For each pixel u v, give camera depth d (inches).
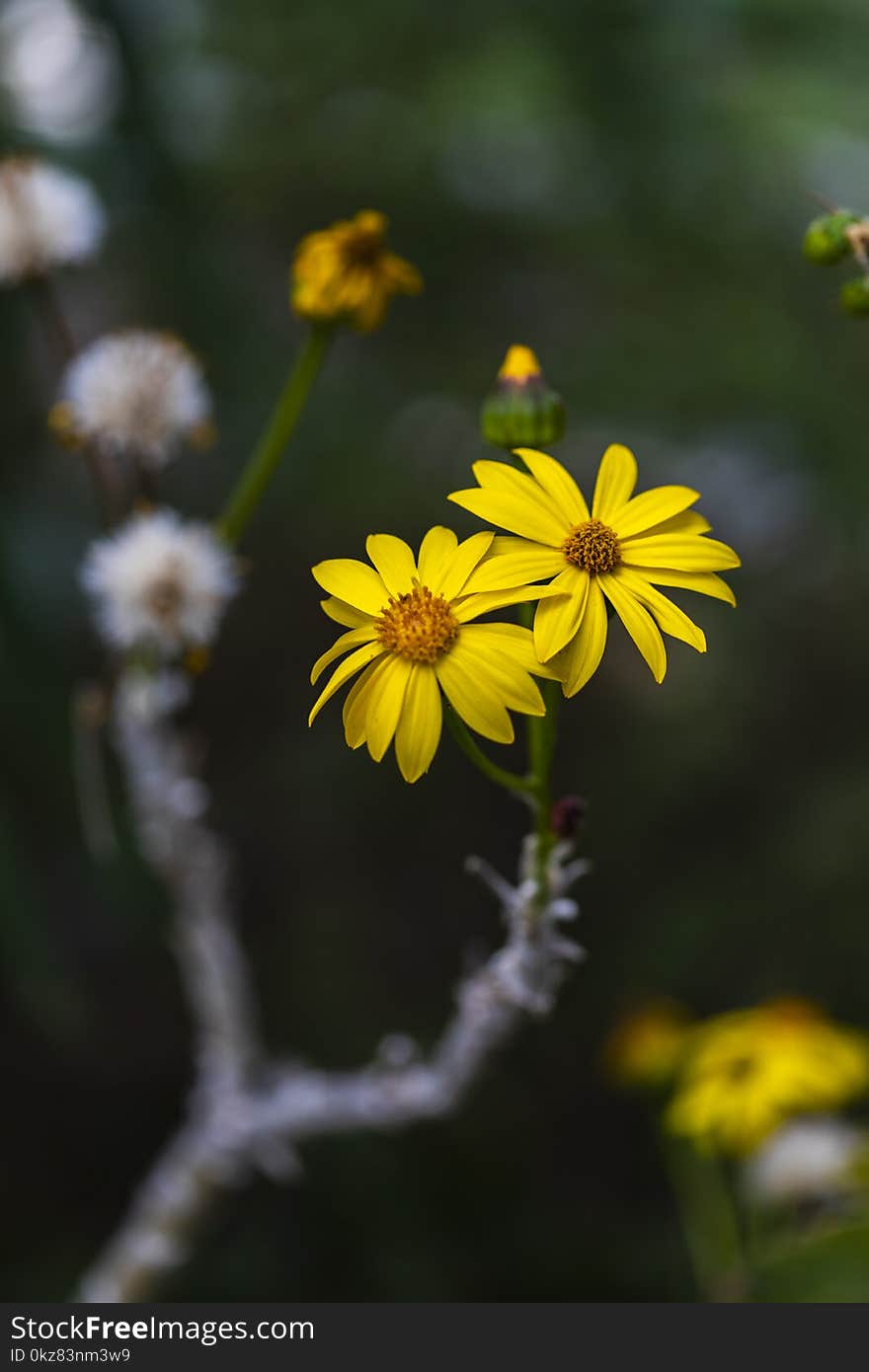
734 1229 25.6
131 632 21.3
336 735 40.1
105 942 33.6
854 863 34.3
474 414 44.3
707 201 37.9
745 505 42.9
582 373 41.5
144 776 22.3
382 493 41.8
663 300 41.1
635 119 34.8
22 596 26.1
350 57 38.3
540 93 36.3
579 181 38.8
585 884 37.2
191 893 22.7
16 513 29.5
